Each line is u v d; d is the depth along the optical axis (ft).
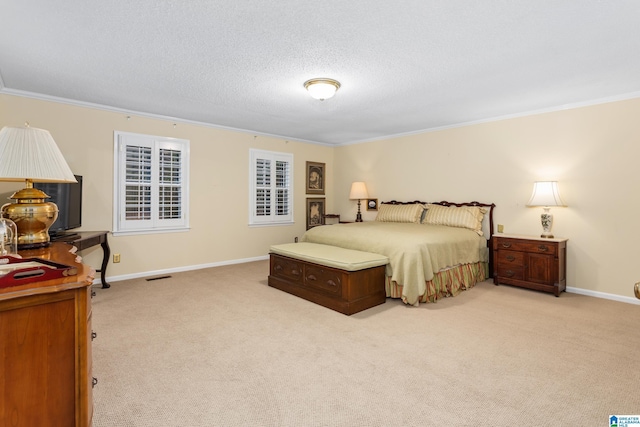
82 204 13.37
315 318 10.06
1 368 3.49
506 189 14.99
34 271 3.76
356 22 7.29
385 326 9.46
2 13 6.95
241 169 18.39
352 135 19.85
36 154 5.81
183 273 15.81
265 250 19.61
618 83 10.96
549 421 5.44
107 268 14.17
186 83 11.11
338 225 15.69
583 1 6.49
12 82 11.14
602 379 6.72
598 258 12.59
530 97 12.41
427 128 17.75
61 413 3.88
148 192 15.17
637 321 9.94
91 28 7.57
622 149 12.03
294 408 5.78
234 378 6.73
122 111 14.24
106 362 7.32
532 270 13.10
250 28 7.56
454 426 5.32
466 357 7.63
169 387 6.39
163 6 6.71
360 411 5.71
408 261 11.16
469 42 8.18
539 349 8.04
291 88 11.55
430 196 17.78
